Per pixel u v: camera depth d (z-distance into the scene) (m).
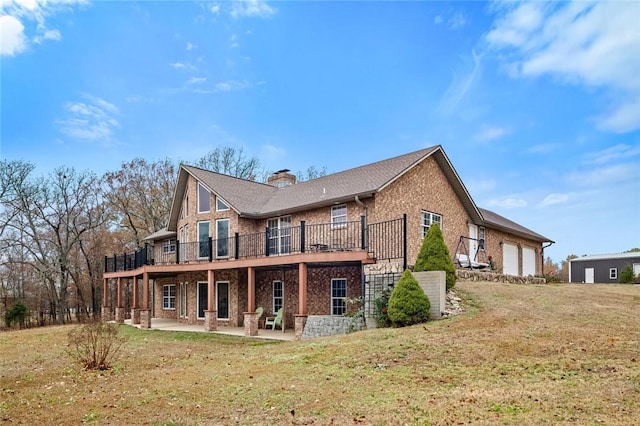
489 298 12.41
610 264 32.06
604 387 5.72
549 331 8.89
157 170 38.16
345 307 16.36
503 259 24.12
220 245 20.39
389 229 15.64
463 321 10.30
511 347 7.93
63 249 33.41
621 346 7.62
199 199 21.80
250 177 43.12
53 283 33.53
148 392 7.25
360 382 6.79
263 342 13.46
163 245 26.52
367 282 13.05
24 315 29.88
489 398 5.60
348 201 16.41
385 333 10.13
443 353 7.95
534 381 6.20
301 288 14.05
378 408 5.54
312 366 8.07
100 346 10.52
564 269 44.66
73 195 33.94
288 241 18.72
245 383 7.29
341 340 10.20
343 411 5.54
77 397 7.29
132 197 37.31
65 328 21.25
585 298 12.65
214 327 17.39
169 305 25.55
